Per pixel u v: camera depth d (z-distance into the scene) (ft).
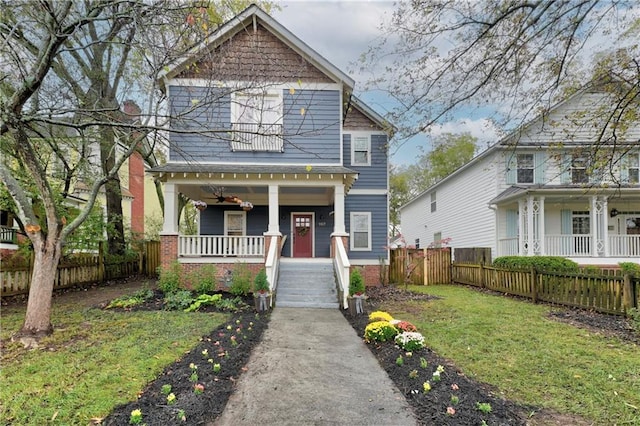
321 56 38.91
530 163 51.98
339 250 33.12
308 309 28.96
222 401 11.94
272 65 38.73
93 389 12.50
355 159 48.88
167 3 17.16
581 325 22.33
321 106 39.63
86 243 39.34
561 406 11.67
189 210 80.43
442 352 17.08
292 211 49.24
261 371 14.93
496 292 38.04
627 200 50.55
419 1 18.98
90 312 25.59
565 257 44.55
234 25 36.73
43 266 19.81
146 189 92.22
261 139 38.55
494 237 53.42
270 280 30.63
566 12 17.02
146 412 10.83
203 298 28.96
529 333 20.48
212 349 17.16
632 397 12.29
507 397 12.34
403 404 11.85
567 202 51.44
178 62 28.53
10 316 23.80
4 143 27.99
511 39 18.70
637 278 22.95
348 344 18.99
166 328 21.21
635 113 21.52
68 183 37.42
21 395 12.02
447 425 10.38
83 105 23.62
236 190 42.86
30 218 19.75
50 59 16.99
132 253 48.29
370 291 39.06
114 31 19.97
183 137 37.60
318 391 12.96
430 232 84.79
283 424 10.61
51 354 16.33
